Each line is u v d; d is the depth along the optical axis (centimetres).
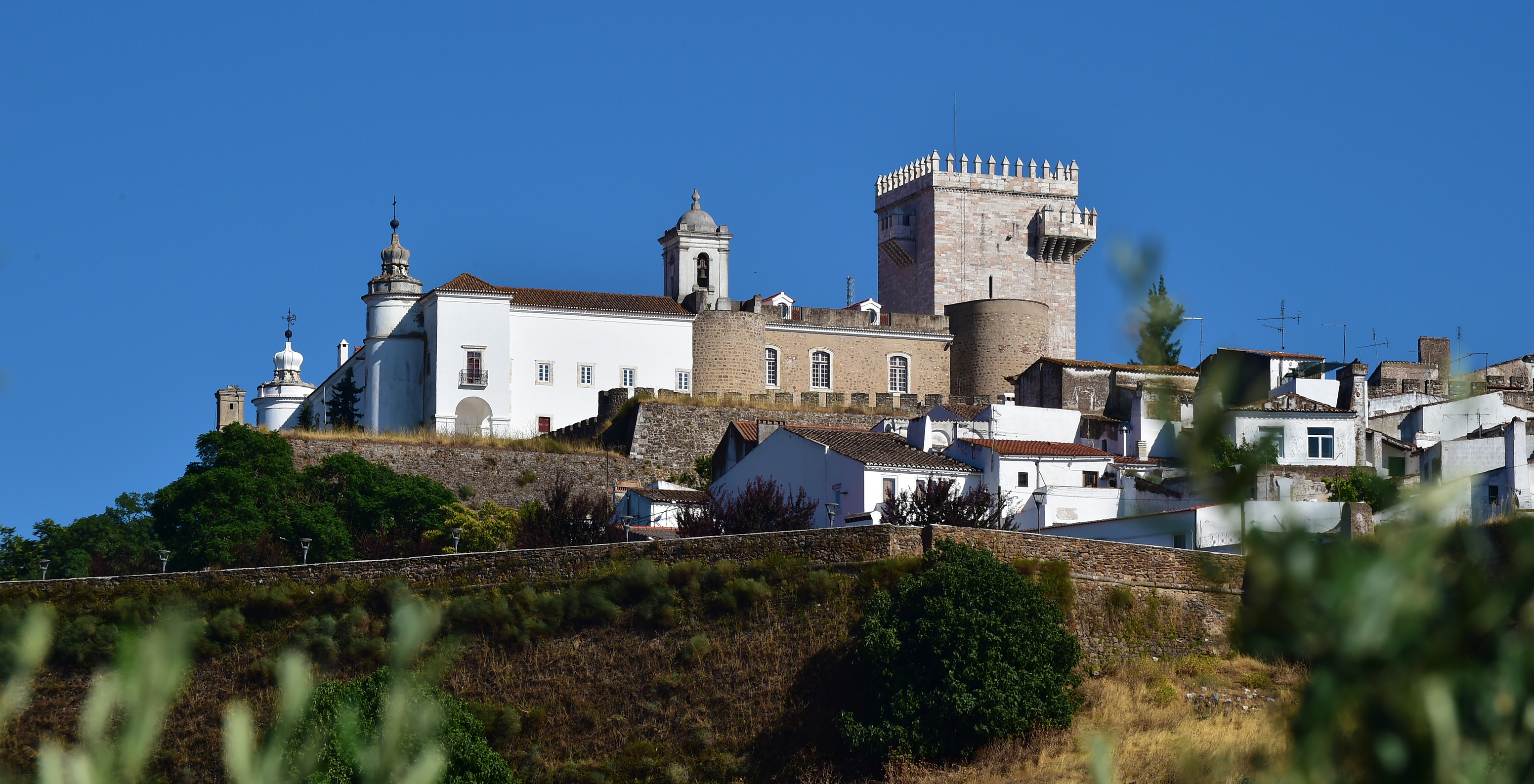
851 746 5550
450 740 5094
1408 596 808
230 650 6481
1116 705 5634
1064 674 5716
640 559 6369
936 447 8975
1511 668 788
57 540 10831
